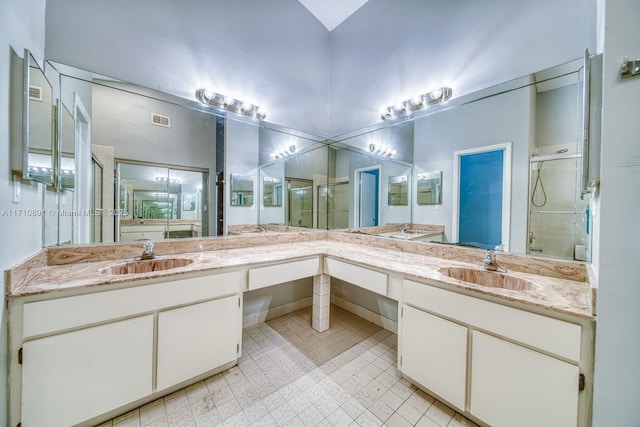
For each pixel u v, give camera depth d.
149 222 1.84
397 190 2.31
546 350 1.00
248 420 1.27
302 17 2.79
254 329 2.24
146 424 1.22
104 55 1.61
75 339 1.10
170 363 1.35
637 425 0.84
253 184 2.43
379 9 2.50
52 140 1.38
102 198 1.64
